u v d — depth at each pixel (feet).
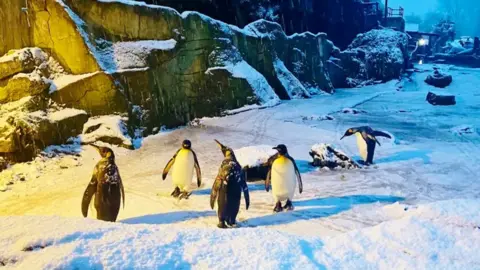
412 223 14.89
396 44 128.06
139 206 25.50
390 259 12.57
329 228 21.68
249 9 92.27
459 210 16.49
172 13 54.49
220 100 61.87
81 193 28.71
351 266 12.10
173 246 12.08
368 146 34.88
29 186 30.58
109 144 40.93
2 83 39.86
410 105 78.84
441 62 174.91
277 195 23.90
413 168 34.30
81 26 44.06
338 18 129.39
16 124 36.11
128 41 49.65
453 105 78.74
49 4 42.57
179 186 27.02
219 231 13.58
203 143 44.04
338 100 83.46
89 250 11.30
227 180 21.13
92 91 43.06
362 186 29.45
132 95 47.39
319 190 28.50
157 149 41.65
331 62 110.22
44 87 40.52
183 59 56.24
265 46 79.92
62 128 39.60
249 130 51.01
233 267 11.29
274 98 73.67
